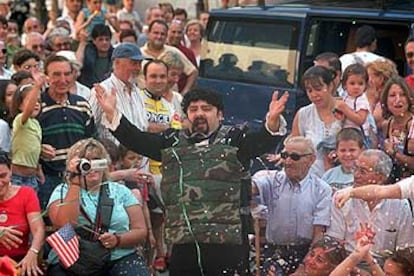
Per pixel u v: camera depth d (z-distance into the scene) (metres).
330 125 13.60
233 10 20.02
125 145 11.46
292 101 18.17
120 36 22.59
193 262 10.95
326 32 18.56
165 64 15.04
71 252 11.15
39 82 13.05
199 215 10.85
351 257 9.96
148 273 11.55
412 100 13.70
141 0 31.41
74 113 13.70
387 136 13.80
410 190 10.42
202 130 11.11
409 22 17.83
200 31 23.34
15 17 33.16
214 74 20.12
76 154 11.41
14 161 13.13
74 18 25.83
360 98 14.18
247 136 11.07
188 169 10.95
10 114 13.72
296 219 11.80
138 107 14.44
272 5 20.11
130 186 12.98
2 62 17.83
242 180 11.05
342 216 11.50
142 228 11.63
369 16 18.16
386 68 14.70
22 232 11.77
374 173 11.42
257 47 19.34
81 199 11.41
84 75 19.66
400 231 11.30
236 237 10.85
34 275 11.37
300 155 11.72
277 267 11.80
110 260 11.43
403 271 9.59
